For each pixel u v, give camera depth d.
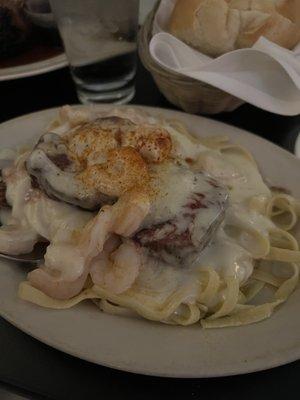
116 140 0.26
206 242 0.24
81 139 0.26
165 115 0.32
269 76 0.32
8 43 0.36
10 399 0.24
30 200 0.26
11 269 0.24
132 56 0.35
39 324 0.21
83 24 0.32
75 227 0.24
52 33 0.38
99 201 0.24
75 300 0.23
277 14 0.32
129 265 0.23
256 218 0.27
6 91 0.38
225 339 0.21
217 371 0.20
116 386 0.21
